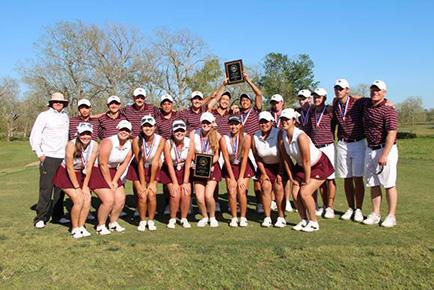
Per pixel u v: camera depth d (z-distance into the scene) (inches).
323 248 220.8
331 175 287.6
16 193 411.2
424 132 1962.4
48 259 211.6
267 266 200.4
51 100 292.7
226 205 360.2
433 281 185.0
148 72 1923.0
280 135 269.6
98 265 203.8
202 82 1972.2
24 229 272.7
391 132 267.3
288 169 271.3
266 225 276.2
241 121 305.0
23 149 1412.4
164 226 283.3
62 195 299.1
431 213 301.0
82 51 1868.8
